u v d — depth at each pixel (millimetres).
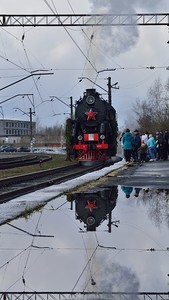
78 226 6258
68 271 3992
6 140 141500
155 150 27703
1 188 13711
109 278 3742
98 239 5340
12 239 5496
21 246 5098
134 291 3402
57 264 4254
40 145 129375
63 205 8555
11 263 4340
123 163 24891
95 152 27250
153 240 5223
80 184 12898
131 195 9797
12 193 11195
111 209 7750
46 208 8219
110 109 29516
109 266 4117
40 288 3557
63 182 14117
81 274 3889
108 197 9539
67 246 5008
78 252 4711
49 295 3383
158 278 3723
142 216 6910
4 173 21859
